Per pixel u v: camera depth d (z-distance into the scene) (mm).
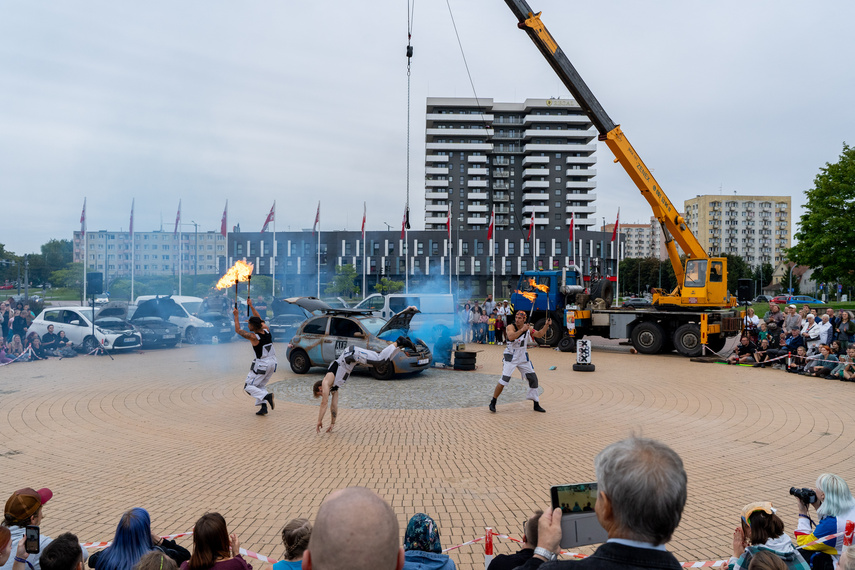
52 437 8125
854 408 10234
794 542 4191
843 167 31484
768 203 150250
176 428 8703
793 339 15234
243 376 13891
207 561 3072
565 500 2248
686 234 19172
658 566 1731
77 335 18531
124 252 113375
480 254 82812
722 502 5660
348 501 1641
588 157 107188
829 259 31547
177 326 20938
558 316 21203
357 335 13672
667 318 19203
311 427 8828
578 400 11016
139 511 3486
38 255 101875
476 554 4535
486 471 6660
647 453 1862
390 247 82062
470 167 106688
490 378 13820
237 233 80562
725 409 10156
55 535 4797
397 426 8922
